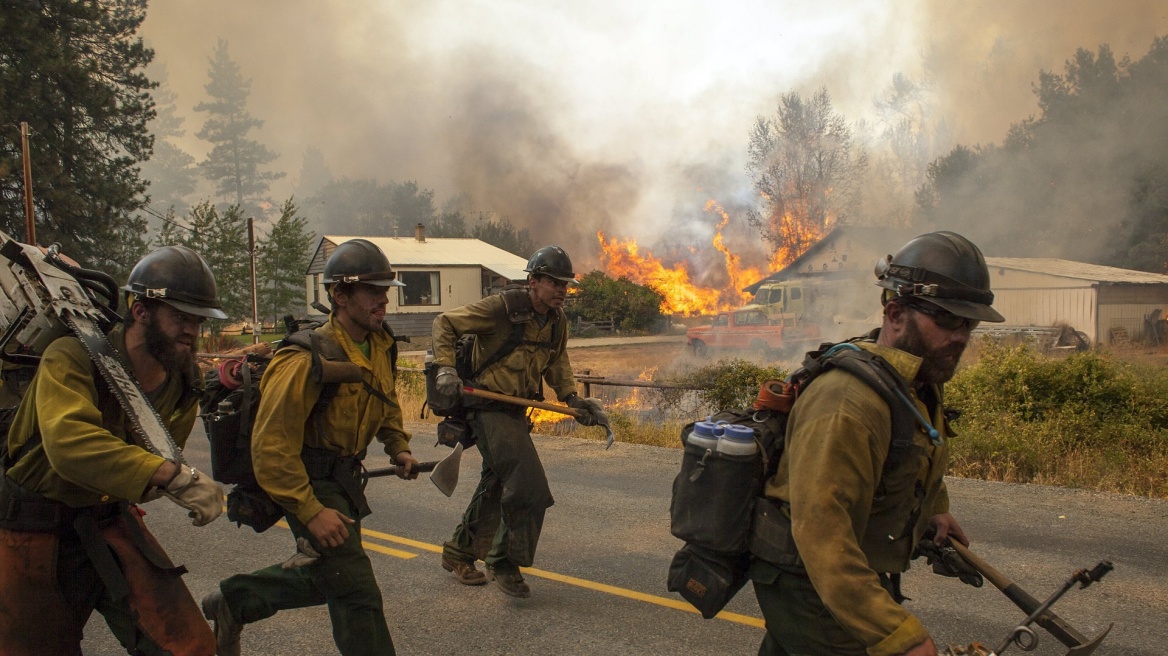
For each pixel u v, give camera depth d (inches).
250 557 213.2
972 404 368.2
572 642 155.9
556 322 177.3
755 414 89.5
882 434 76.8
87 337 91.4
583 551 213.5
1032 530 226.5
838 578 72.6
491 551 179.9
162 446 88.1
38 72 1078.4
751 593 181.8
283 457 112.1
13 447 93.7
